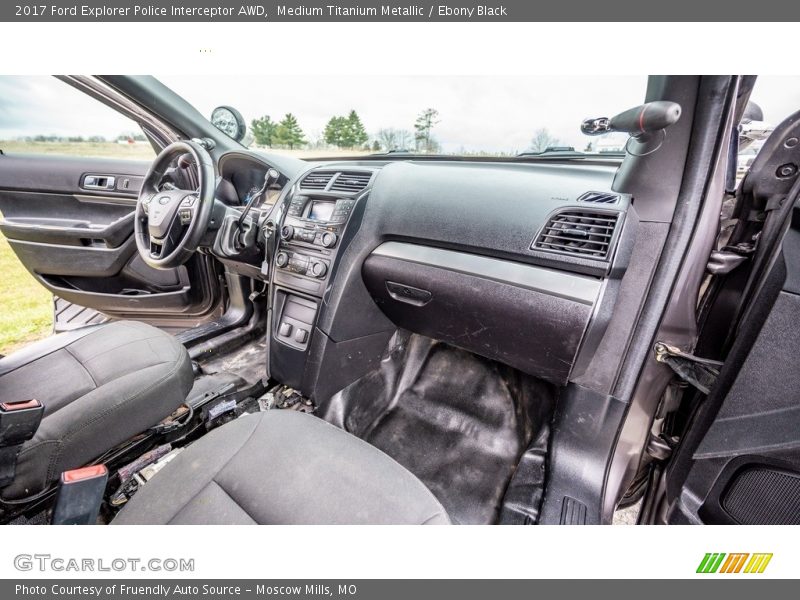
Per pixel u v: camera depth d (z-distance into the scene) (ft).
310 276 4.08
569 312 2.77
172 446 3.65
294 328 4.24
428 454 4.25
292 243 4.24
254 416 2.80
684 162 2.45
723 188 2.54
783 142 2.23
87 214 5.67
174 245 4.19
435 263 3.43
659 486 3.19
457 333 3.73
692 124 2.31
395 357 4.93
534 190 3.19
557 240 2.87
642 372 2.95
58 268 5.61
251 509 2.20
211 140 4.94
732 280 2.79
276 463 2.40
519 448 4.15
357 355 4.44
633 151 2.58
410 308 3.86
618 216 2.65
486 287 3.12
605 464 3.20
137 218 4.45
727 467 2.52
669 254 2.67
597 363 3.09
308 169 4.65
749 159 2.88
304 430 2.62
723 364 2.50
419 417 4.66
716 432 2.51
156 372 3.26
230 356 5.37
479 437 4.34
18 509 2.60
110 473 3.21
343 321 4.09
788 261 2.09
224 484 2.34
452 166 4.25
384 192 3.91
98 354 3.41
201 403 3.92
